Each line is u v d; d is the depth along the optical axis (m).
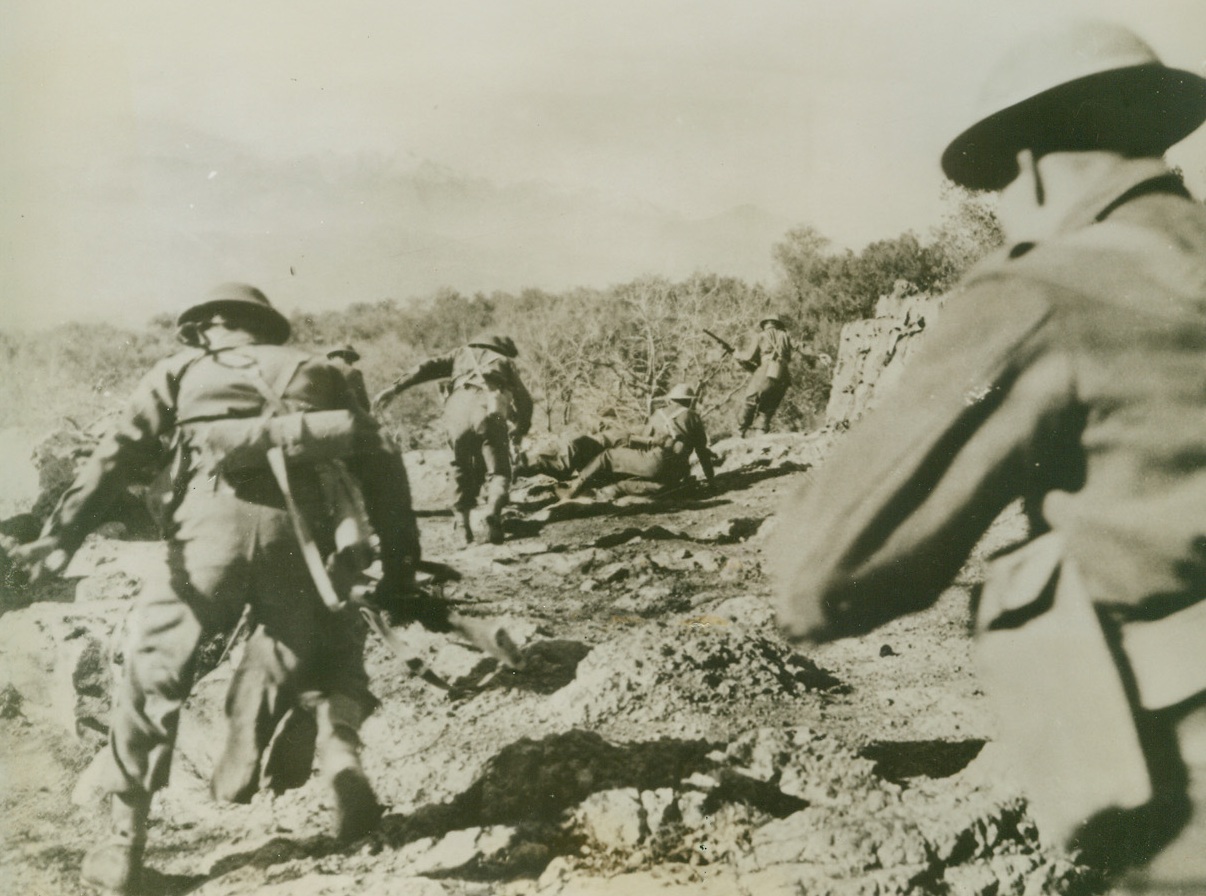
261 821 3.20
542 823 3.12
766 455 5.27
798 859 2.84
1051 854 2.37
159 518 3.03
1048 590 2.08
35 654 3.82
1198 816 2.07
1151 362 1.91
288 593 3.07
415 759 3.36
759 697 3.59
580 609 4.16
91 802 3.43
